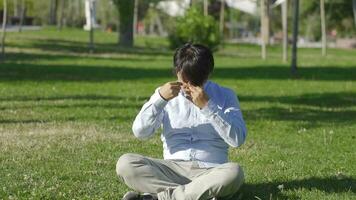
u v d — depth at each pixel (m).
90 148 8.16
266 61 30.39
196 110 5.45
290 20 59.16
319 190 6.04
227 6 66.81
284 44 30.67
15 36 39.56
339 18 55.84
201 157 5.43
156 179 5.30
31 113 11.22
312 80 20.31
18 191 5.84
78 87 16.09
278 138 9.45
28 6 58.94
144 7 60.53
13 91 14.66
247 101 14.11
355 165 7.41
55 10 68.38
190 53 5.15
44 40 37.53
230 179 5.04
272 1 30.84
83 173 6.67
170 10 55.38
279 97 15.14
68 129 9.63
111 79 18.47
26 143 8.36
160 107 5.33
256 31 73.00
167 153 5.54
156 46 41.03
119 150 8.10
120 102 13.17
